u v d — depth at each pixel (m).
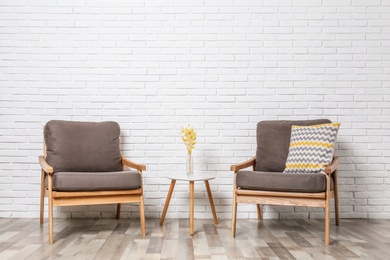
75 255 2.76
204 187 4.16
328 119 3.96
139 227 3.69
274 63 4.23
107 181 3.21
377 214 4.18
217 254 2.79
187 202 4.17
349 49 4.23
